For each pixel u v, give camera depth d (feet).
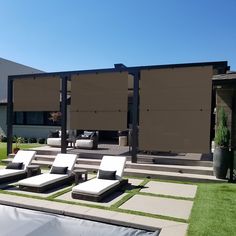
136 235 19.26
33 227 20.92
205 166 36.70
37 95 47.34
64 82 44.37
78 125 44.73
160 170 36.58
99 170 31.17
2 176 31.78
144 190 29.25
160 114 38.75
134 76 39.73
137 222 20.25
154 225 19.69
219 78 35.06
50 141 53.67
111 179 29.81
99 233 19.80
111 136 70.59
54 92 45.85
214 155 32.91
